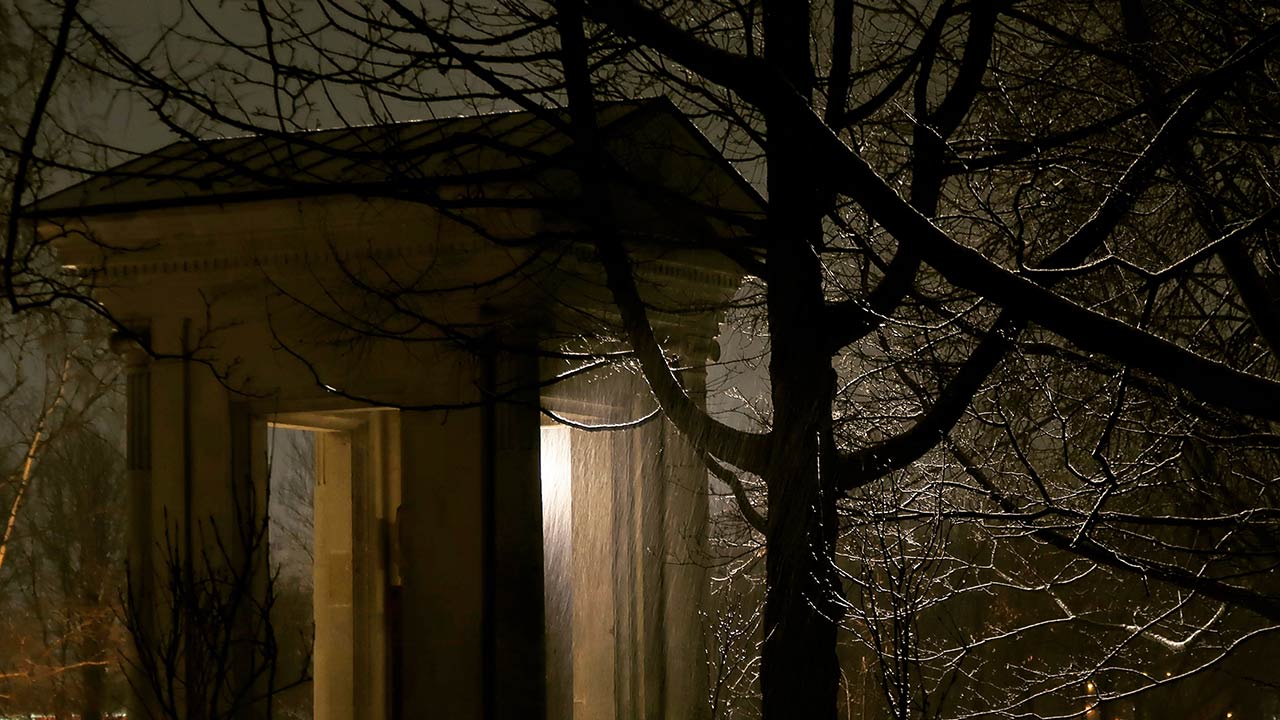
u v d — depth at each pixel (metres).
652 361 9.81
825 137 7.51
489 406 11.51
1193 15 10.87
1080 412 12.31
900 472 12.62
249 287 12.09
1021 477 12.97
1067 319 7.39
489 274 11.42
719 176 12.88
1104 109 11.85
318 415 14.02
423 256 11.50
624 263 9.78
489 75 8.95
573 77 9.39
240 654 11.80
